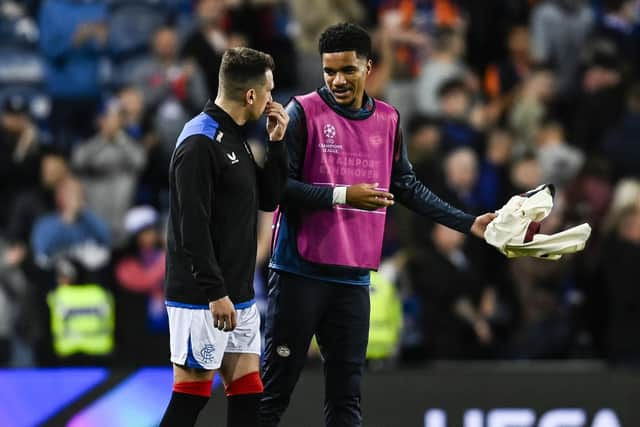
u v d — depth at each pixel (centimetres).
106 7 4681
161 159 4362
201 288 2047
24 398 2906
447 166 4056
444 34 4628
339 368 2270
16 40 4750
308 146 2211
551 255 2189
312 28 4478
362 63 2197
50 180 4203
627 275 3569
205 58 4419
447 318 3622
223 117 2111
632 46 5103
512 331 3769
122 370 2944
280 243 2248
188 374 2144
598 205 4056
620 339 3547
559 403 2944
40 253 3894
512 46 4919
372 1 5031
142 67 4622
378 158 2238
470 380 2948
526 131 4600
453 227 2302
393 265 3669
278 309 2248
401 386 2933
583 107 4712
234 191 2102
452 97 4341
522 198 2208
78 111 4644
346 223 2222
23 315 3691
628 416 2936
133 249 3712
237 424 2159
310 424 2823
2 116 4244
